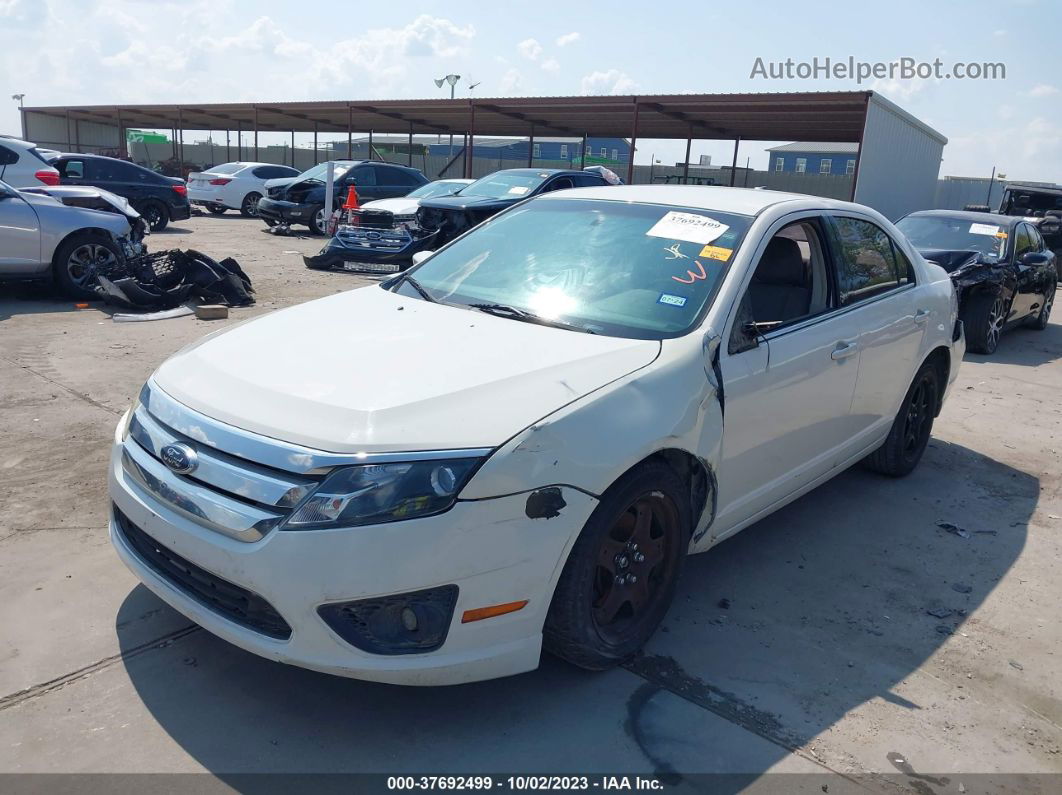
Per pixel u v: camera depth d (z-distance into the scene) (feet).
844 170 233.14
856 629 11.68
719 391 10.74
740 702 9.85
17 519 13.46
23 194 31.35
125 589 11.55
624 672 10.30
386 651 8.36
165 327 27.99
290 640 8.28
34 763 8.32
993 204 116.98
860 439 15.03
